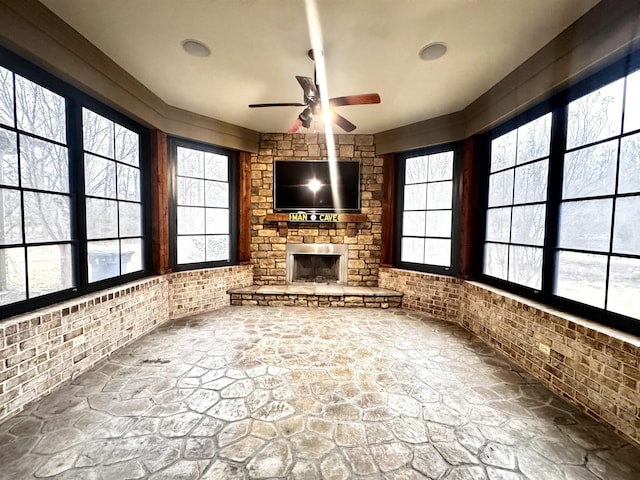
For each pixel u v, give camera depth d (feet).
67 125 7.37
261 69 8.25
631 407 5.19
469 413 5.89
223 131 12.38
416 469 4.53
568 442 5.15
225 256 13.47
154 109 9.99
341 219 13.61
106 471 4.42
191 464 4.57
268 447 4.92
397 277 13.19
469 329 10.36
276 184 13.82
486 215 10.32
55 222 7.09
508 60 7.68
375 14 6.06
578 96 6.77
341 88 9.19
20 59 6.11
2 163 5.95
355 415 5.77
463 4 5.76
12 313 6.04
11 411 5.65
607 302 6.10
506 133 9.31
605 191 6.18
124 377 7.09
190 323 10.80
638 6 5.13
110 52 7.52
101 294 7.97
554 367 6.75
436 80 8.72
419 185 12.82
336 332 10.03
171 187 11.39
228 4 5.83
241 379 7.03
